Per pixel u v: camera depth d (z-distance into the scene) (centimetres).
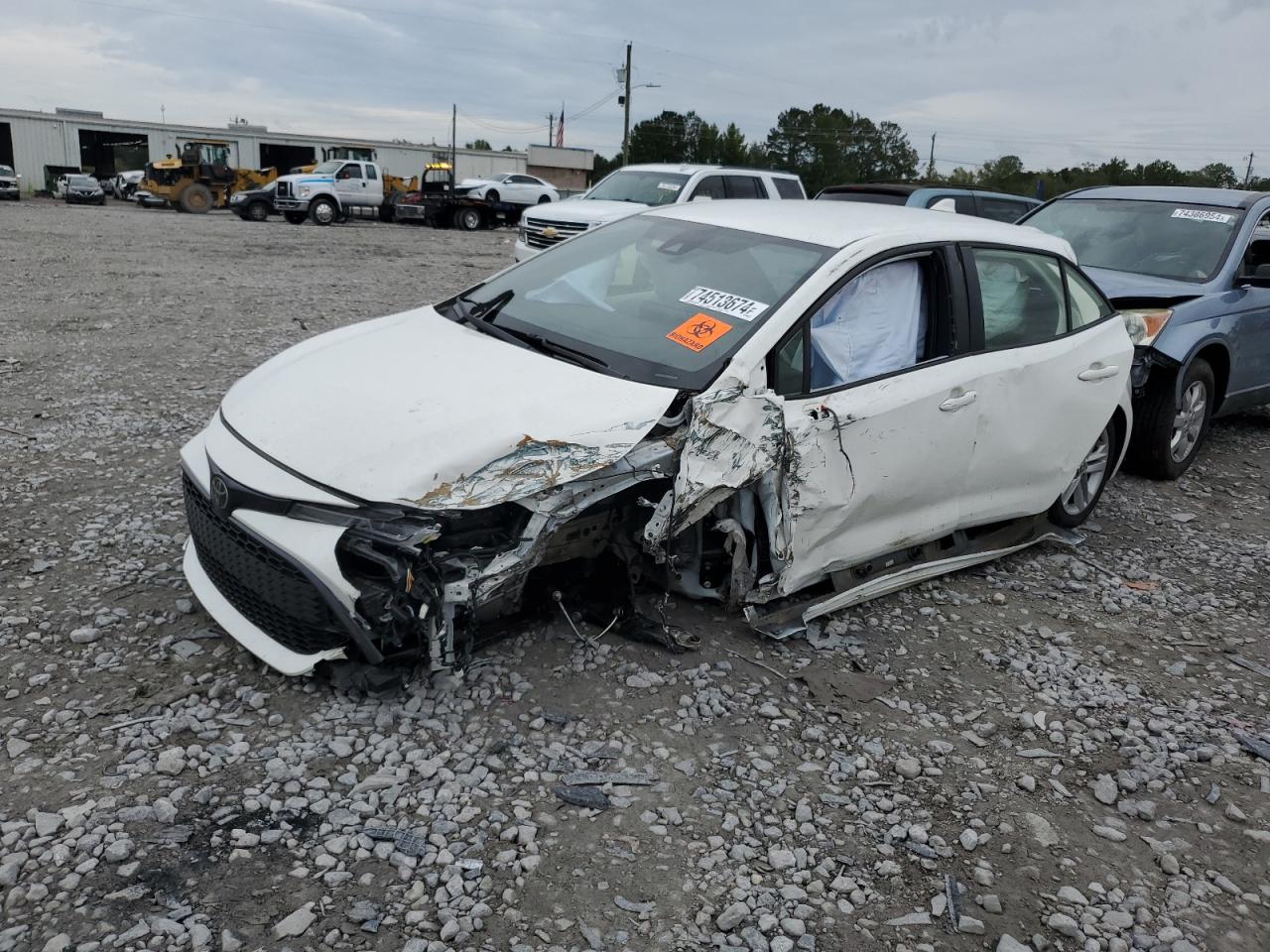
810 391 387
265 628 344
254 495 324
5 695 330
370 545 310
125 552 446
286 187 3189
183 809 282
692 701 359
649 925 258
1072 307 520
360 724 326
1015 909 278
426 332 422
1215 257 734
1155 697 405
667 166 1508
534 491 315
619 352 385
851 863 291
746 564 386
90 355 862
